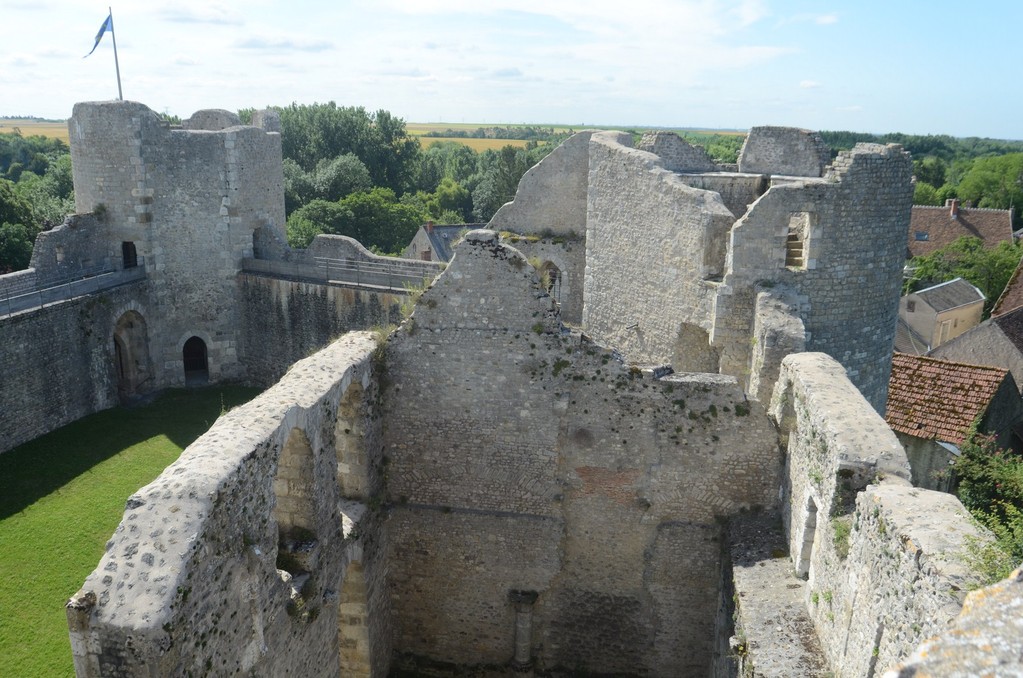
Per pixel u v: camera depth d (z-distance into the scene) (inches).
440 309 600.4
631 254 796.0
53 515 784.9
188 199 1115.9
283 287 1099.3
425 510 629.9
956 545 302.2
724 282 657.6
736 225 644.7
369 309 1029.8
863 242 663.8
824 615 419.8
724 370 671.8
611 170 813.9
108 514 793.6
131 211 1096.2
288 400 461.1
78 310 997.2
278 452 426.0
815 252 645.9
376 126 3257.9
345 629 598.5
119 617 314.8
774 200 632.4
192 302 1147.3
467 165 4350.4
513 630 642.8
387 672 651.5
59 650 613.6
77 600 317.4
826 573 419.8
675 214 715.4
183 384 1168.8
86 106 1074.7
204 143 1109.1
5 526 759.7
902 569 316.2
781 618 447.5
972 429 729.0
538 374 596.4
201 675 352.8
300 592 458.9
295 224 2231.8
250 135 1152.2
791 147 898.1
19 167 3804.1
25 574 695.1
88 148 1089.4
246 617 394.6
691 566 604.4
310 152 3038.9
